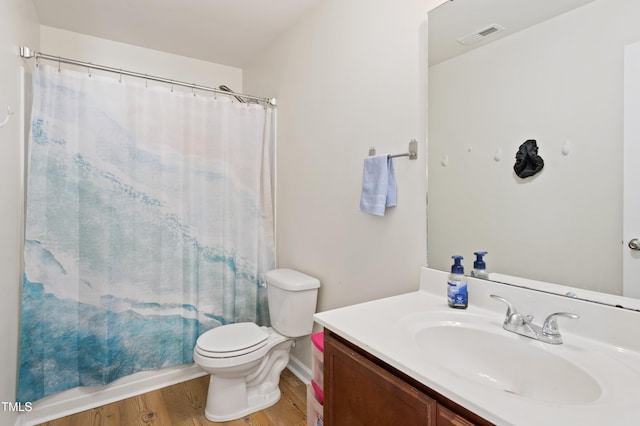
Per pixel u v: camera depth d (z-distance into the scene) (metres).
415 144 1.39
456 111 1.25
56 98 1.82
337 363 1.03
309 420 1.62
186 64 2.75
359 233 1.71
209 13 2.11
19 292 1.73
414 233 1.41
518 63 1.07
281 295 2.04
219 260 2.30
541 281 1.02
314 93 2.04
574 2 0.94
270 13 2.11
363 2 1.66
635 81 0.84
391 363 0.80
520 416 0.58
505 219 1.11
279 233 2.50
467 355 1.00
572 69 0.94
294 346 2.34
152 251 2.09
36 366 1.77
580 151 0.93
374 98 1.60
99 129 1.93
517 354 0.92
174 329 2.16
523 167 1.06
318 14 1.99
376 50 1.59
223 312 2.33
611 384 0.70
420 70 1.37
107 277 1.95
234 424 1.80
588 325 0.91
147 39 2.45
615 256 0.87
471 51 1.20
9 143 1.52
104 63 2.43
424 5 1.36
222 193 2.30
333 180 1.89
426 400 0.74
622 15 0.85
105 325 1.95
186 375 2.25
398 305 1.19
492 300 1.12
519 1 1.06
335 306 1.90
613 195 0.87
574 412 0.59
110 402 1.98
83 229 1.90
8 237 1.52
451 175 1.27
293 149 2.29
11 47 1.52
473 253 1.20
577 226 0.94
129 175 2.01
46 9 2.05
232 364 1.75
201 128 2.25
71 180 1.85
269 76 2.56
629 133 0.85
